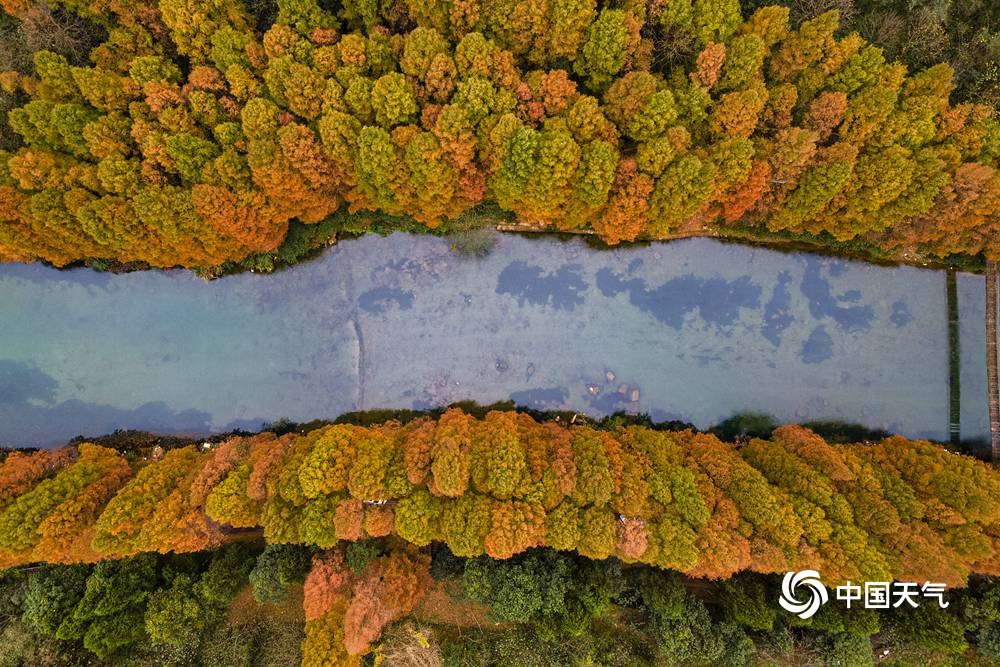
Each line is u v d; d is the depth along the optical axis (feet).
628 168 102.12
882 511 100.89
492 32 103.55
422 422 117.91
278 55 99.76
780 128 104.01
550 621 100.78
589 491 97.96
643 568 108.88
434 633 111.65
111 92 99.19
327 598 97.19
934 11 103.35
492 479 98.27
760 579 108.06
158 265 116.98
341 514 95.61
